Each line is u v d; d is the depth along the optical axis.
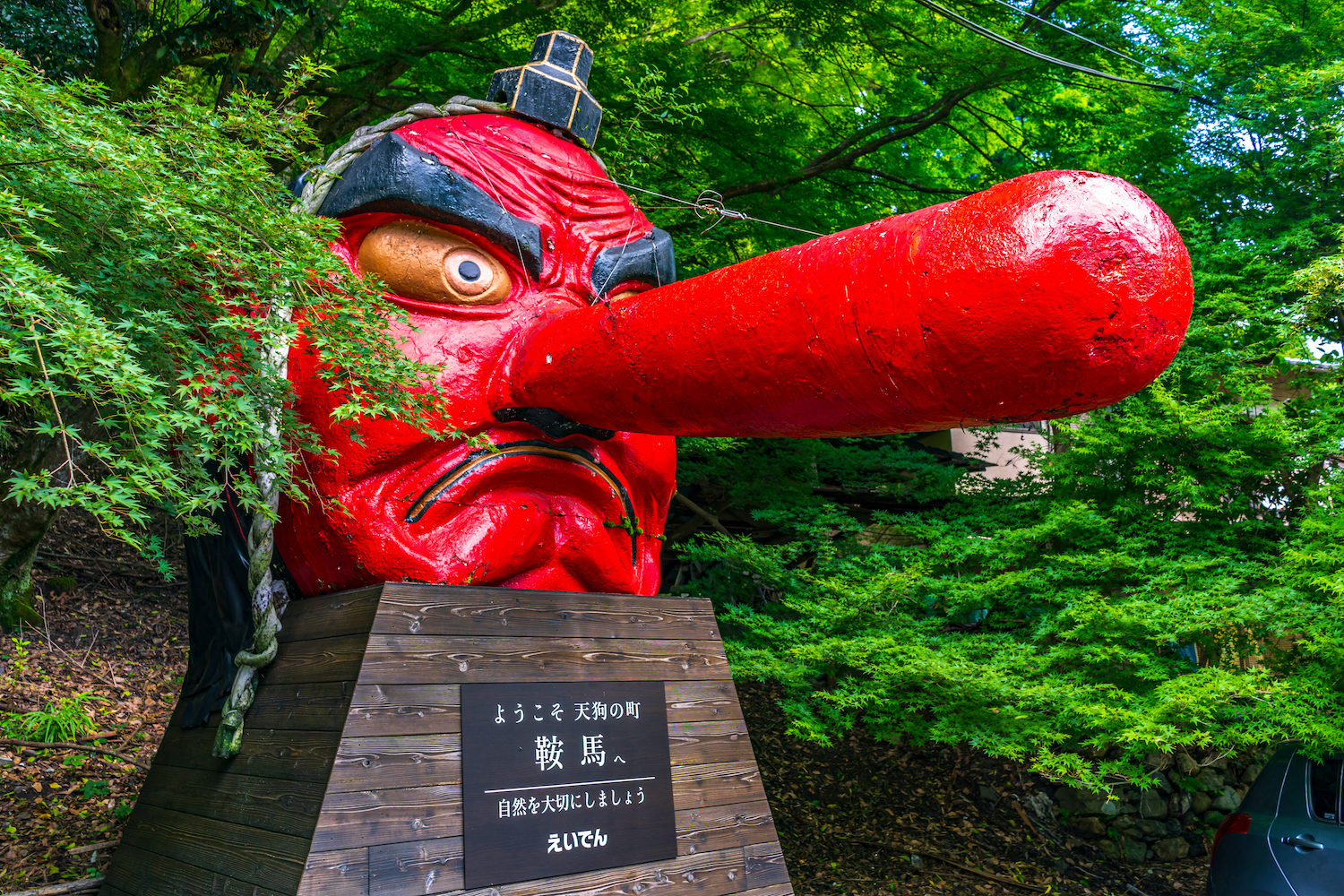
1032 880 6.33
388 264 2.94
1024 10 8.12
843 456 8.02
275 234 2.27
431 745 2.58
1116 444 6.60
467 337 2.92
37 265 1.85
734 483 7.67
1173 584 5.93
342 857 2.36
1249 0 7.88
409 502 2.80
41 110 1.97
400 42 6.72
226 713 2.83
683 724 3.14
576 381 2.68
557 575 3.10
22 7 5.99
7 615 6.80
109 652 7.02
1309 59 7.65
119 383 1.76
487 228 2.98
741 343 2.19
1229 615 5.30
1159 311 1.78
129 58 6.04
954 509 7.41
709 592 7.61
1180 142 8.04
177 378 2.23
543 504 3.02
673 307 2.35
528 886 2.62
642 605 3.19
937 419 2.04
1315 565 5.51
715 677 3.30
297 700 2.70
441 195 2.93
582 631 2.99
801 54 8.33
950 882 6.13
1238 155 7.93
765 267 2.18
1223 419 6.27
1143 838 7.08
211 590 3.24
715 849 3.05
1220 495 6.66
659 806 2.97
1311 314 6.30
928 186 8.59
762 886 3.11
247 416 2.06
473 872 2.54
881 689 5.29
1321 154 7.25
